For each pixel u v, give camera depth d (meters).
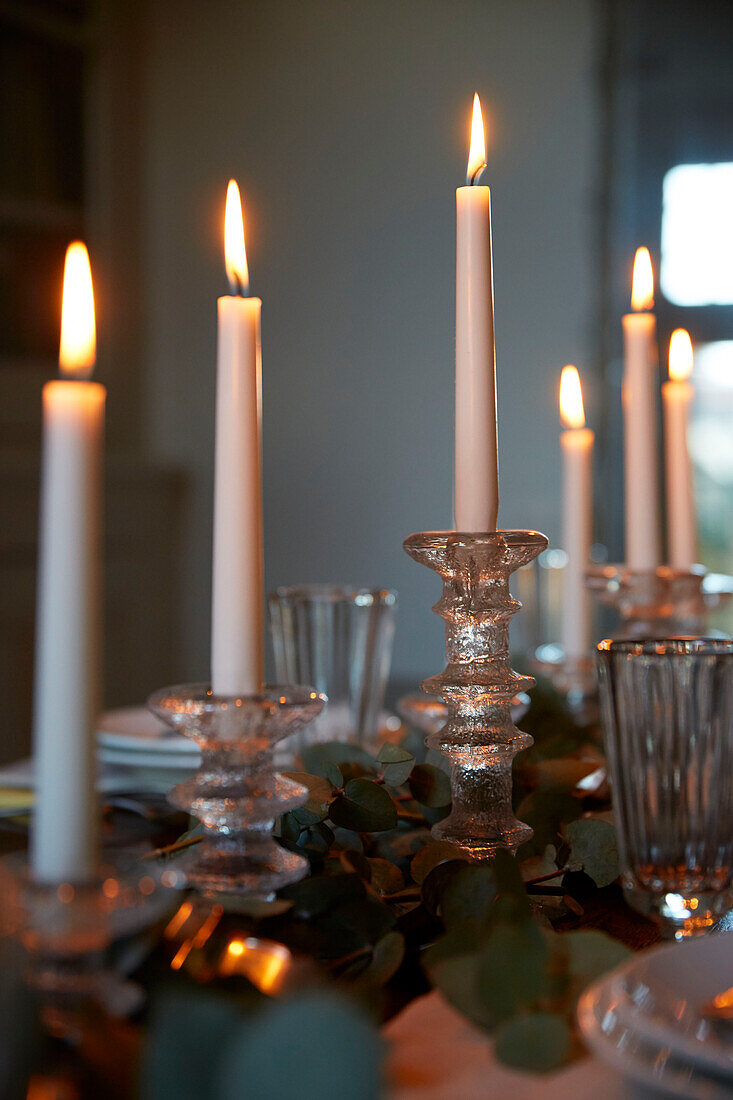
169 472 4.00
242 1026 0.57
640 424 1.26
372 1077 0.55
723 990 0.67
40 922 0.59
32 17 3.46
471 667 0.82
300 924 0.74
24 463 3.36
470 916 0.73
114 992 0.61
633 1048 0.61
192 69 3.94
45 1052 0.58
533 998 0.65
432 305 3.58
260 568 0.75
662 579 1.23
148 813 1.04
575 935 0.71
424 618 3.63
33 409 3.52
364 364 3.69
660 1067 0.60
